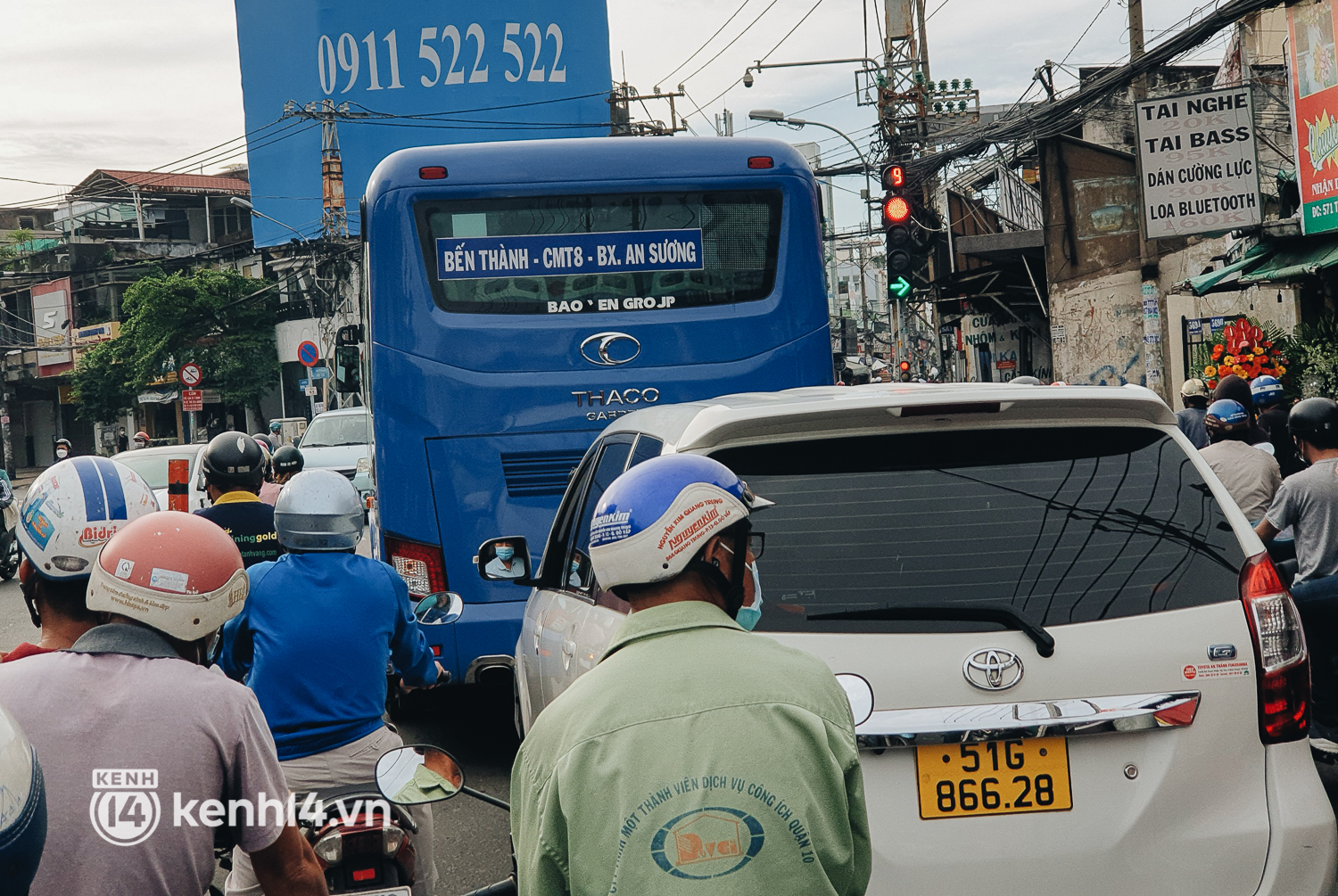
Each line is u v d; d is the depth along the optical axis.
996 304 26.91
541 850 1.70
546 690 4.12
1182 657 2.91
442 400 6.73
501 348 6.78
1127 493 3.07
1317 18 12.70
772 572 2.93
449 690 7.57
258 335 47.72
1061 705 2.85
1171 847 2.85
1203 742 2.90
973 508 3.01
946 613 2.89
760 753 1.65
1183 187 14.23
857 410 3.03
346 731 3.37
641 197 6.97
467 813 5.63
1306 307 14.52
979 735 2.82
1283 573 6.38
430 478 6.72
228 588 2.27
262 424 49.44
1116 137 24.08
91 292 58.66
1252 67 18.77
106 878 2.07
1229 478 7.00
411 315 6.76
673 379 6.90
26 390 62.66
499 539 4.86
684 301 7.00
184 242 59.91
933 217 22.39
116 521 2.37
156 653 2.21
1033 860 2.81
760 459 3.05
